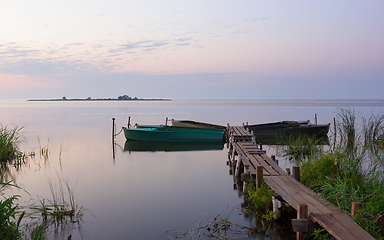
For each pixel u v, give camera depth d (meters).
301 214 5.26
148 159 15.30
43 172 12.12
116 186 10.06
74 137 23.89
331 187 6.71
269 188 7.77
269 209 7.10
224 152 17.83
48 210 7.62
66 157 15.66
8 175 11.64
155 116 52.34
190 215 7.32
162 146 20.27
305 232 5.23
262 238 5.89
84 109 83.75
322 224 4.89
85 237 6.13
